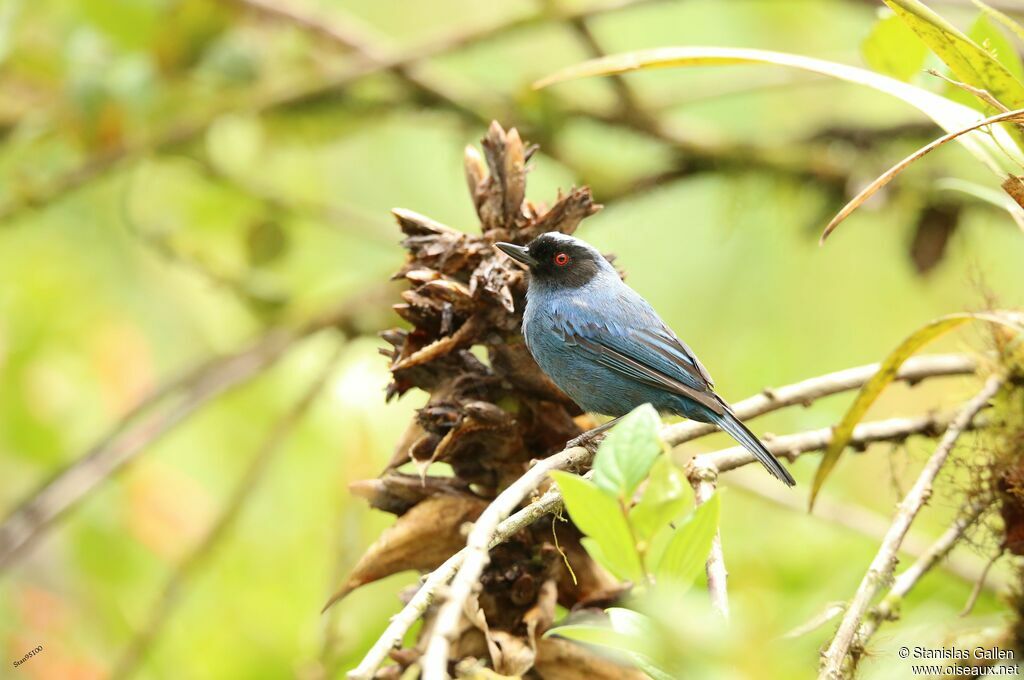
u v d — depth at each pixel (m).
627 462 5.04
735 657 4.29
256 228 14.03
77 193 14.26
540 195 15.25
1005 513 7.21
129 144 13.25
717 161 13.46
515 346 6.94
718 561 5.88
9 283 13.67
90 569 12.70
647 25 15.04
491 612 6.39
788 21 14.42
